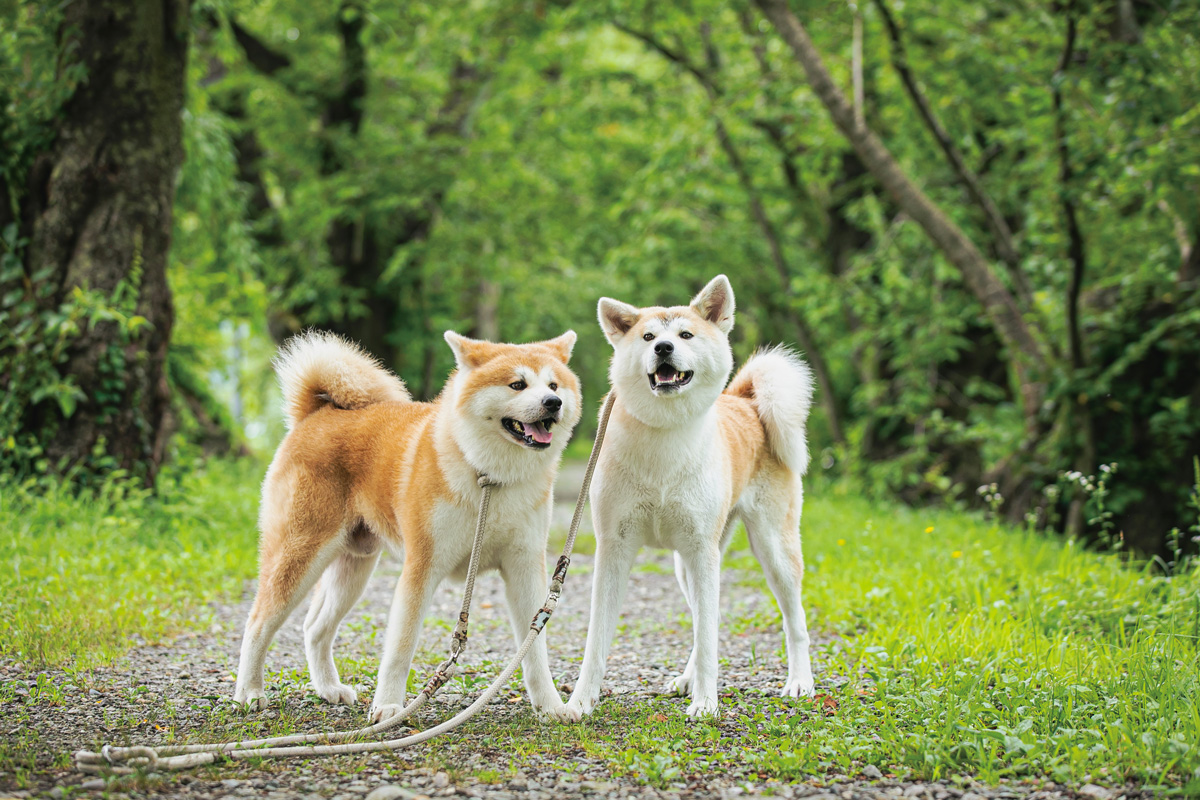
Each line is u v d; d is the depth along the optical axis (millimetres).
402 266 15273
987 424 10953
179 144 7973
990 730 3309
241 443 13492
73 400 7094
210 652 4750
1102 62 8312
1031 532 7367
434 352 17562
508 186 15648
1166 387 8641
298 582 3814
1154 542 8336
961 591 5770
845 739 3301
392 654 3596
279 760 3129
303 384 4191
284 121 14562
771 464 4430
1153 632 4508
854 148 9992
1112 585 5664
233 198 11312
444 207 15672
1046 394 9102
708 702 3787
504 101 15344
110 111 7504
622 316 4117
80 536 6234
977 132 12312
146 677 4215
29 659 4285
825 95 9891
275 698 3959
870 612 5555
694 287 19000
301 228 14828
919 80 11148
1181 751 3018
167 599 5605
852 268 13125
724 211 16719
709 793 2910
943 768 3109
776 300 16250
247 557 7000
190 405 12703
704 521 3916
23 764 2988
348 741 3330
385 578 7215
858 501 11695
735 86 12531
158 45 7684
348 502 3916
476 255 15969
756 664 4742
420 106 16547
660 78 15539
